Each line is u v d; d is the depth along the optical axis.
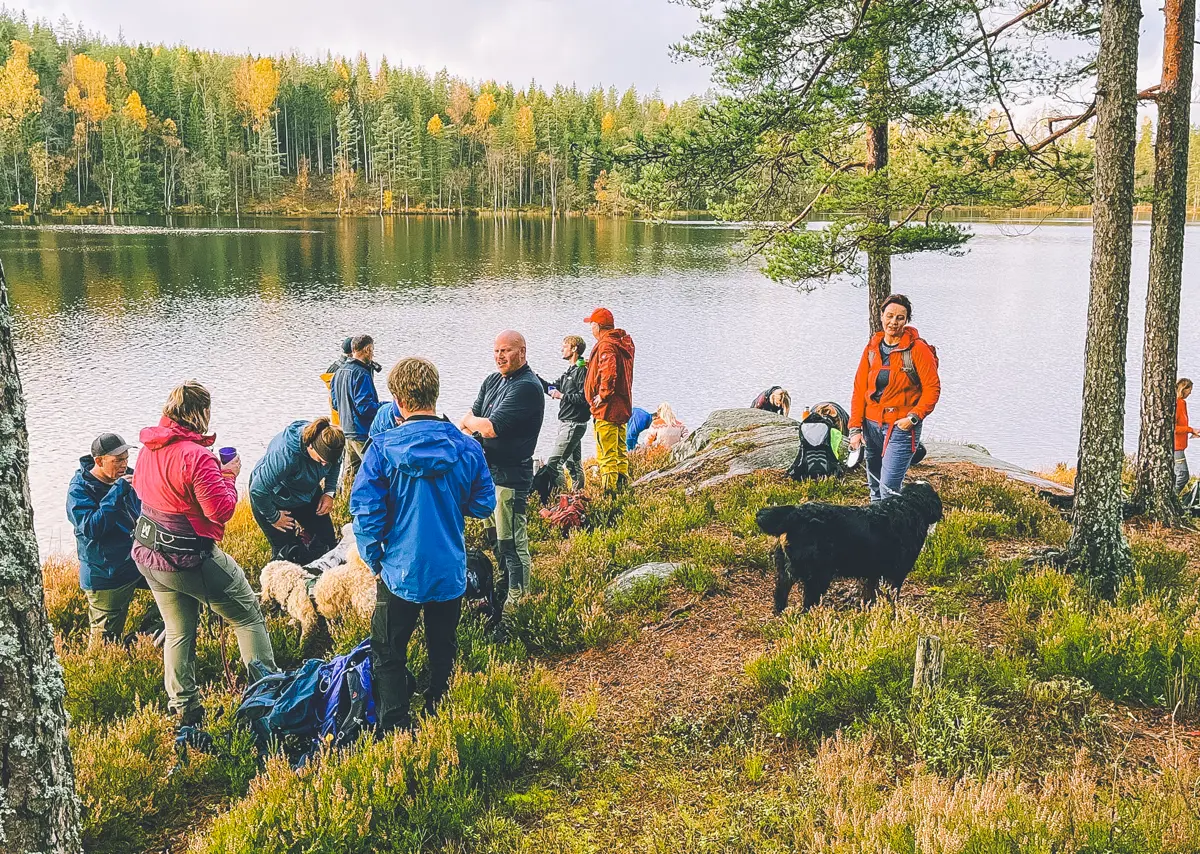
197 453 4.65
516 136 139.62
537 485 9.10
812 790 4.01
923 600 6.04
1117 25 5.76
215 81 136.00
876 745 4.36
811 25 10.55
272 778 4.18
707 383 24.06
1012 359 27.83
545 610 6.21
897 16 9.95
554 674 5.58
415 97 145.75
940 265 60.72
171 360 24.97
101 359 24.80
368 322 32.84
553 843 3.86
